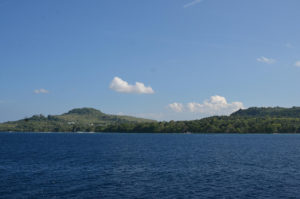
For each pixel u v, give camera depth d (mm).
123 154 98688
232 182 47688
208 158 84875
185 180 49406
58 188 43312
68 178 51438
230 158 84812
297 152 105375
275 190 42094
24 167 65812
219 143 168125
